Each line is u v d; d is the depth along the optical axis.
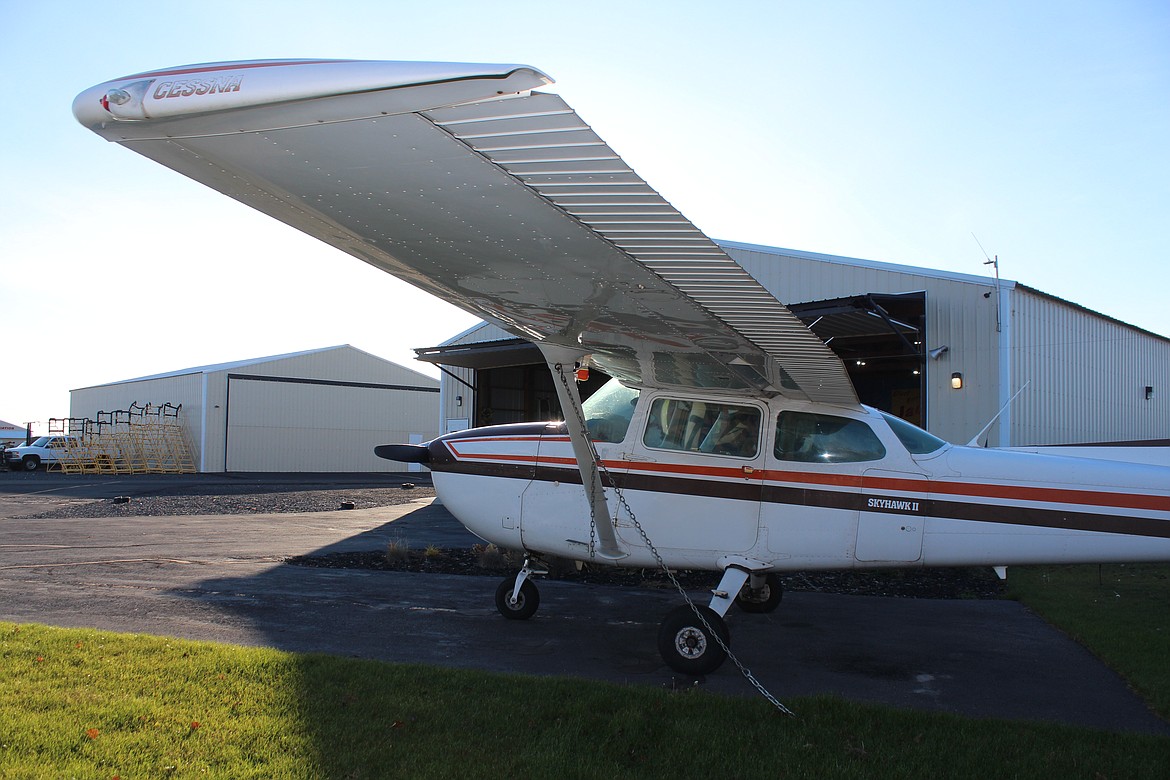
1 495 20.09
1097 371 14.60
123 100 2.32
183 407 36.03
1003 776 3.49
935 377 12.34
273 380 36.91
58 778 3.16
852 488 5.62
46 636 5.22
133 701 4.02
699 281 3.26
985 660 5.73
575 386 5.01
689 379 5.54
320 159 2.53
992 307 11.81
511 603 6.62
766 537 5.63
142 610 6.57
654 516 5.77
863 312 12.45
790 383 5.26
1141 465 5.71
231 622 6.23
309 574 8.76
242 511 16.50
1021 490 5.58
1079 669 5.50
